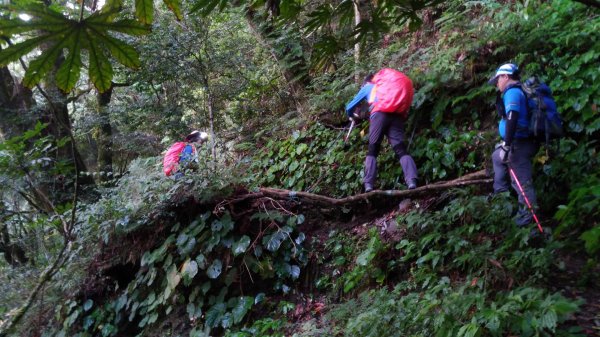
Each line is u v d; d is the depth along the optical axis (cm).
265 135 761
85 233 598
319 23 259
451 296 325
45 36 164
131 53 179
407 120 562
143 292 584
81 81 1109
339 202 532
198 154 596
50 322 607
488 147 476
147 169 740
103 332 595
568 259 365
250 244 538
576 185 400
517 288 318
